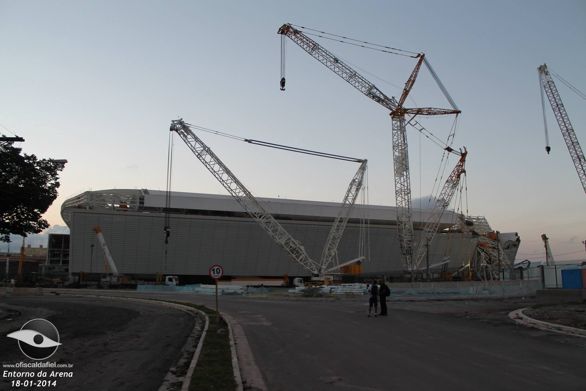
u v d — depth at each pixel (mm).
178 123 75438
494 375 9773
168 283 90250
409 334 16375
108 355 12938
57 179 26953
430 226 108562
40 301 40438
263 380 9391
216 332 16453
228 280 110688
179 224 107438
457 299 42125
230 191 81438
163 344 14945
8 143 24984
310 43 75812
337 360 11484
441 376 9672
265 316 23578
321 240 117438
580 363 11164
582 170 71688
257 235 112812
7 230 26438
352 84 79625
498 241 114312
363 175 89188
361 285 52375
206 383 8703
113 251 103938
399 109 81750
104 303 37344
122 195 111938
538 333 16812
